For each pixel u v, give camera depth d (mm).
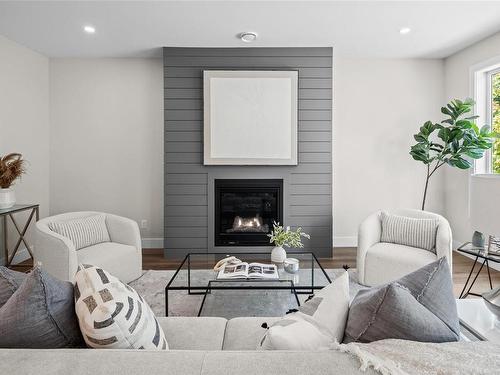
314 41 3729
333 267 3648
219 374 712
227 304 2648
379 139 4453
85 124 4328
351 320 1029
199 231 4016
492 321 1430
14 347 919
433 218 3023
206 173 3986
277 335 934
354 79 4406
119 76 4312
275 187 4023
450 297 1089
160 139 4367
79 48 3936
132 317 990
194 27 3342
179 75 3910
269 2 2852
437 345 829
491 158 3811
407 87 4414
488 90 3793
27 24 3252
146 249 4395
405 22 3240
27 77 3900
